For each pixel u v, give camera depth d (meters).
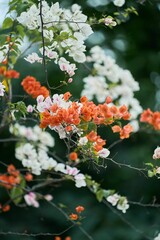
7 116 4.54
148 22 9.41
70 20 4.11
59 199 8.82
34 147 5.18
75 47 4.11
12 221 8.79
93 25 4.70
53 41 4.12
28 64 8.55
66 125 3.72
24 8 4.28
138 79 9.47
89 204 8.80
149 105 9.12
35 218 8.84
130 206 8.86
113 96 5.71
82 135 3.80
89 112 3.70
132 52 9.62
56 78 8.55
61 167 4.59
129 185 8.95
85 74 8.14
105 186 9.01
